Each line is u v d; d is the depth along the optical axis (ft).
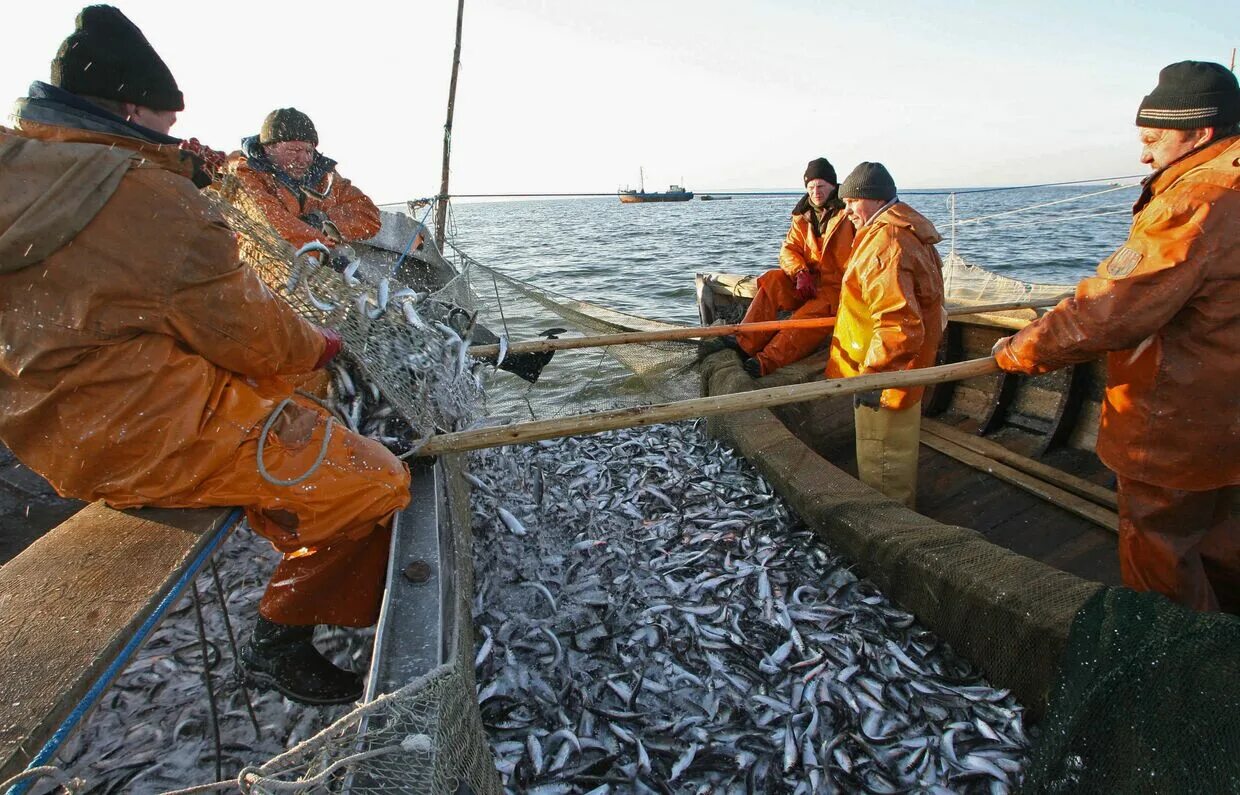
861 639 12.00
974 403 20.83
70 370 7.04
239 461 7.90
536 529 15.65
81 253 6.72
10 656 5.88
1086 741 8.40
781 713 10.74
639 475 18.47
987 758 9.73
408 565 8.77
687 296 59.88
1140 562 11.03
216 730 9.18
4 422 7.23
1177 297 9.46
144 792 9.36
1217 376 9.70
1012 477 16.85
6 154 6.56
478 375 15.28
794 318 22.77
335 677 10.02
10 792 4.90
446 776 5.98
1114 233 114.73
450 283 24.63
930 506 16.75
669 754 10.07
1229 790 7.23
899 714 10.61
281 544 8.61
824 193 22.41
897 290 14.35
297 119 18.53
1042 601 10.16
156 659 11.71
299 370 8.67
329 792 5.89
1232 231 9.30
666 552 14.94
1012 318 19.12
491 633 12.22
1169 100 9.97
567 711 10.77
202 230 7.16
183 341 7.66
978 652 10.96
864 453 16.11
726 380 21.09
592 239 131.03
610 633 12.42
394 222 30.17
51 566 7.12
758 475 17.79
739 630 12.45
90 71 7.14
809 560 14.21
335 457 8.49
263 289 7.90
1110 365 11.01
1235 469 9.93
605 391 27.58
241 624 12.54
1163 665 7.98
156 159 7.32
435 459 11.44
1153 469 10.45
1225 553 11.10
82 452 7.31
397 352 11.81
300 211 18.93
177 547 7.38
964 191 34.17
